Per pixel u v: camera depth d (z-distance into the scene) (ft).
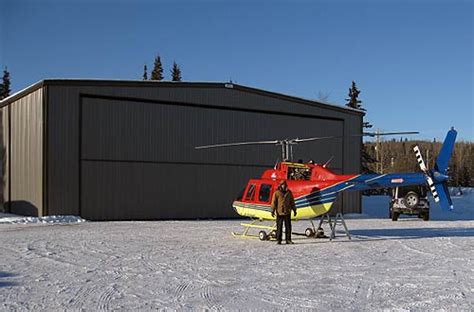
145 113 73.46
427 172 44.86
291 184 46.16
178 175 75.97
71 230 54.13
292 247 40.88
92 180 69.15
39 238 45.91
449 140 45.21
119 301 22.25
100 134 69.92
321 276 28.30
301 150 87.25
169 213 75.00
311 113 88.94
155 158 74.08
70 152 67.82
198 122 77.87
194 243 43.01
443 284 26.32
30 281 26.40
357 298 23.11
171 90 75.66
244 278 27.58
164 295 23.44
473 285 26.11
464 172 213.87
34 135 69.51
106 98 70.54
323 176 46.21
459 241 46.11
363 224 67.51
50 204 66.44
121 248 39.42
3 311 20.53
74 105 68.23
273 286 25.57
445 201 44.70
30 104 70.95
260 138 83.71
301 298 23.03
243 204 48.29
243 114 82.12
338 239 47.32
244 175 82.12
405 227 62.34
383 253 37.76
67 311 20.54
